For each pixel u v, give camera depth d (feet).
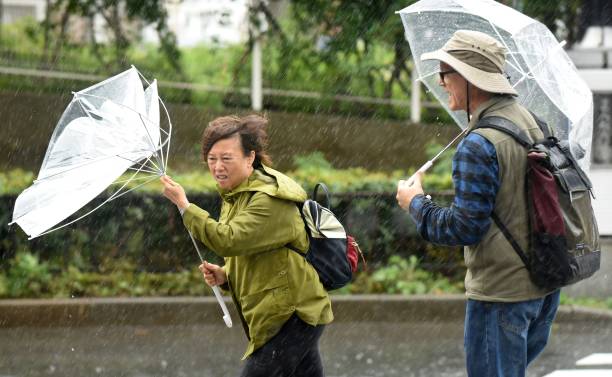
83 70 134.10
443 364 70.49
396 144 137.69
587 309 84.79
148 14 133.39
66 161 40.06
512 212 38.88
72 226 88.38
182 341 77.66
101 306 82.84
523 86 45.91
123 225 89.35
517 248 38.88
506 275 39.11
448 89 41.09
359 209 93.56
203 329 82.23
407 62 139.13
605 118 120.67
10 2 144.36
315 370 43.65
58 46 133.90
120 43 134.62
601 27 120.16
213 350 74.74
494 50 40.04
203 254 90.43
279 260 40.65
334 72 139.64
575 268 39.14
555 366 69.87
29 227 39.55
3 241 87.45
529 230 38.93
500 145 38.63
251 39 136.98
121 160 40.50
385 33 134.10
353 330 82.17
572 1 120.47
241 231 39.63
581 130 43.21
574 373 67.67
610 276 101.96
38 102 124.06
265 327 40.91
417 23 48.62
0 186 93.97
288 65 139.74
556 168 39.34
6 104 122.83
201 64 139.23
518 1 123.03
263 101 139.54
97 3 132.16
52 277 86.58
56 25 133.90
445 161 118.83
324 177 108.17
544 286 39.01
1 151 122.42
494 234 39.04
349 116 140.46
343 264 42.01
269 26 137.39
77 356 72.18
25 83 130.21
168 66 137.08
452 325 84.58
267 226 39.91
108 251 89.10
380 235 93.81
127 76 42.47
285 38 137.69
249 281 41.06
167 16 135.03
